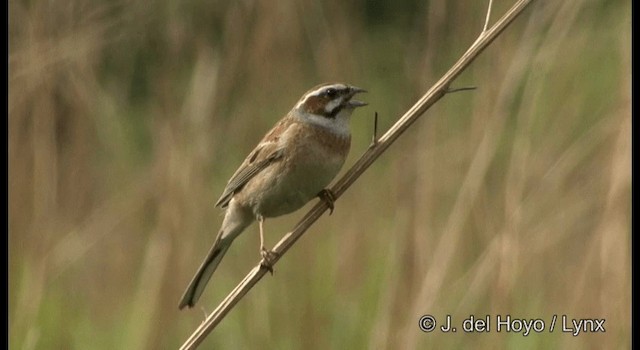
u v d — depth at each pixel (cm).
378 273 1137
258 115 1255
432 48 1142
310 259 1172
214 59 1227
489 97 1062
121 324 1196
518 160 1045
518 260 1030
